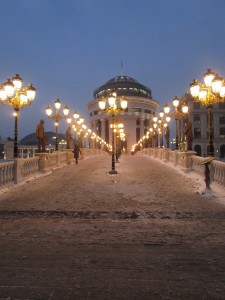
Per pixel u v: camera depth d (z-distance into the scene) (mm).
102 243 5648
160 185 13391
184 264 4633
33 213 8125
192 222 7180
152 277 4168
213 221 7277
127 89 119500
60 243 5656
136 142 117688
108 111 20891
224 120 91250
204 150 90062
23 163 15125
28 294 3695
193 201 9617
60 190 12102
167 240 5828
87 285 3932
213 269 4441
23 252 5176
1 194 11188
